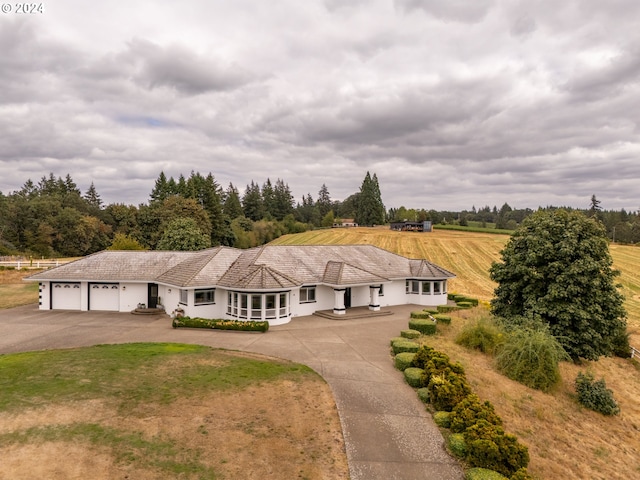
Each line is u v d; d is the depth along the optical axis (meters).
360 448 12.95
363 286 37.16
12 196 107.69
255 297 29.16
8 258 57.38
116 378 16.77
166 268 34.53
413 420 14.91
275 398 15.85
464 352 24.09
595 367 27.69
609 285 26.55
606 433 18.50
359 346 24.12
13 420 12.95
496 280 31.23
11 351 21.70
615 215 157.00
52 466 10.87
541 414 17.89
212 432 13.13
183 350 21.38
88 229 78.06
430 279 39.31
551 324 26.89
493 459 12.10
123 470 10.95
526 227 30.16
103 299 33.88
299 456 12.27
